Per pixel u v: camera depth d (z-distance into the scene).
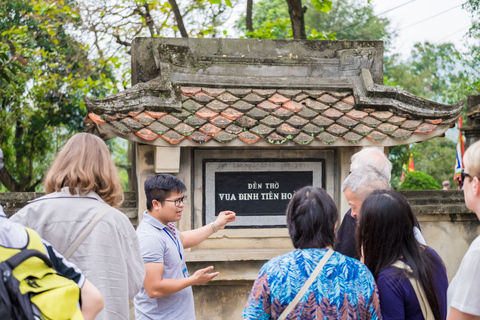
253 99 4.47
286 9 20.03
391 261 2.22
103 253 2.13
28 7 13.34
